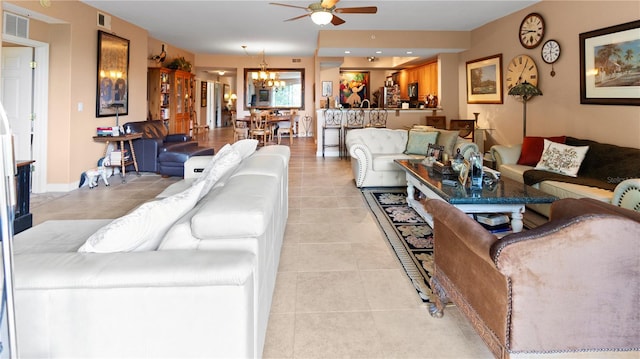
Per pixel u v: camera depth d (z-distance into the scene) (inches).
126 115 252.2
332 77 481.1
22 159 190.1
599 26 169.2
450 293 73.6
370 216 156.6
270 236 79.3
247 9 230.5
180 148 237.1
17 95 188.7
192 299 46.3
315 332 75.6
